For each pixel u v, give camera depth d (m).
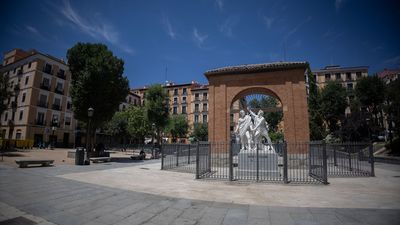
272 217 5.25
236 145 16.38
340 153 16.28
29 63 42.28
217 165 16.48
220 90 18.22
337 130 38.94
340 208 5.91
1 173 10.66
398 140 27.09
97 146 22.66
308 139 15.76
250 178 10.98
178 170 14.28
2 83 22.91
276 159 11.76
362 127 35.84
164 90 40.38
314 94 42.09
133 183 9.40
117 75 22.66
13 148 31.06
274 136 34.75
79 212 5.55
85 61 21.39
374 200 6.78
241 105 21.34
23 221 4.87
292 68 16.92
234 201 6.66
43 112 42.22
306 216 5.31
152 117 39.22
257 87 17.44
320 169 11.34
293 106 16.45
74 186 8.41
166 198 6.95
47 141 42.06
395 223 4.83
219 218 5.20
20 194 7.05
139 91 74.69
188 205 6.22
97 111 21.17
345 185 9.31
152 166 16.73
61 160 18.23
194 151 20.27
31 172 11.41
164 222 4.96
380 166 17.50
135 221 5.01
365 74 58.00
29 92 40.53
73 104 21.27
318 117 41.06
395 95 28.28
